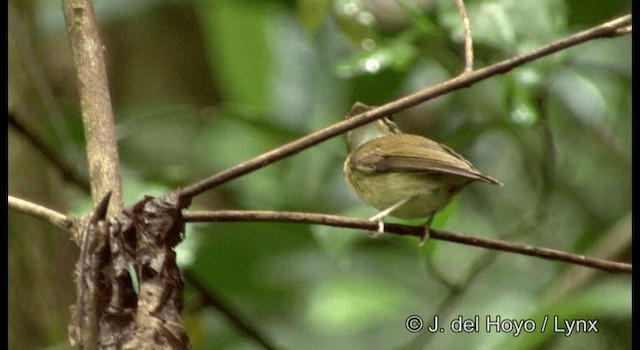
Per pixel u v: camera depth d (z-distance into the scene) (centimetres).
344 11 988
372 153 873
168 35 1452
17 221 986
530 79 977
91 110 642
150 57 1451
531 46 988
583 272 1144
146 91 1442
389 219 968
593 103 1238
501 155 1312
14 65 1041
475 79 624
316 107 1274
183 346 570
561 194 1285
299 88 1288
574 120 1288
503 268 1265
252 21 1241
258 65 1257
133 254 582
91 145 633
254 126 1135
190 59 1458
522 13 995
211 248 1117
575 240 1206
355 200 1225
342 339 1253
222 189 1287
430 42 1042
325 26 1273
